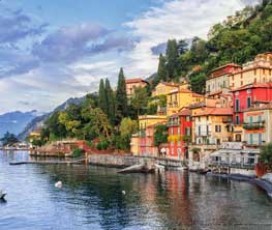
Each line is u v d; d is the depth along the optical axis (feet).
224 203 227.61
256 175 320.50
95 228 187.01
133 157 514.68
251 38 643.04
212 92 565.94
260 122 345.72
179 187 292.40
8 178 395.34
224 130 420.36
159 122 549.95
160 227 183.42
